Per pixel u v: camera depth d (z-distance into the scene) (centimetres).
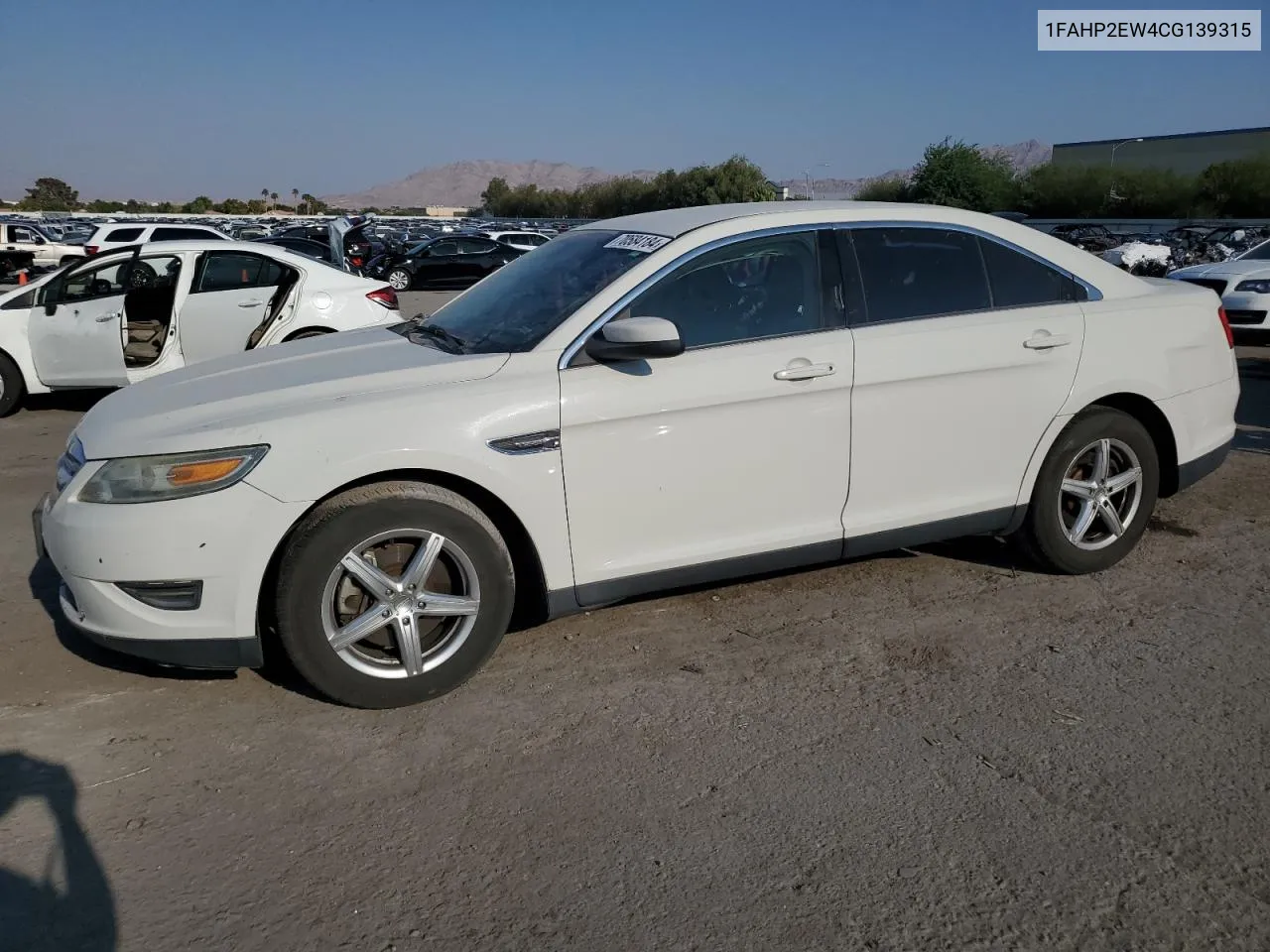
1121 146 5838
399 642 340
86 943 238
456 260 2523
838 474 393
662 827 283
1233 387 484
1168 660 379
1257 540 508
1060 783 301
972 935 241
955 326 405
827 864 267
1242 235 2834
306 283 854
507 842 277
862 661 381
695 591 448
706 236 379
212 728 336
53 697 356
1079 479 446
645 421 358
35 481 656
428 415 335
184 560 317
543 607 365
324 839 278
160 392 373
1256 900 251
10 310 851
